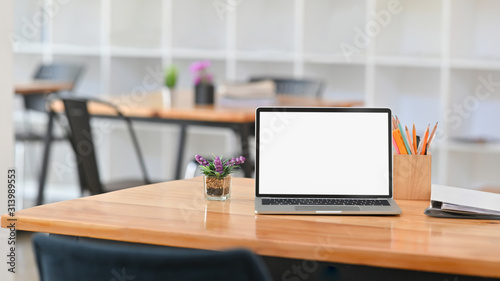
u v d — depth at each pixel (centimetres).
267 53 555
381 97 540
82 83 626
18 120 601
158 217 175
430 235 161
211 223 170
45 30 618
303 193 198
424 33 527
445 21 500
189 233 160
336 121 201
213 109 386
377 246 150
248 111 379
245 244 156
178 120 387
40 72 559
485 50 509
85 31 613
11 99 265
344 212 181
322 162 199
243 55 563
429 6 524
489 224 173
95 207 186
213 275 117
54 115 428
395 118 207
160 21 600
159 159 595
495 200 188
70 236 180
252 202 197
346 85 571
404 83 550
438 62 507
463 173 522
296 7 542
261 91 407
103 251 120
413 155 203
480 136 510
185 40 591
